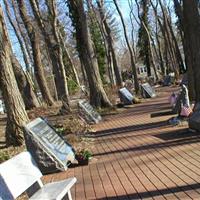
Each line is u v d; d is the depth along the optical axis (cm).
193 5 1741
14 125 1608
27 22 3628
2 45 1638
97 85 2681
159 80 5112
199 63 1736
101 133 1723
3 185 662
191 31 1750
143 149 1241
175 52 5647
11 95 1622
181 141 1262
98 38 6494
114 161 1149
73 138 1548
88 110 2106
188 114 1588
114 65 4206
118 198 820
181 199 759
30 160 785
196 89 1745
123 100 2862
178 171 945
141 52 7325
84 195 872
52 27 2841
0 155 1376
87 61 2712
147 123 1783
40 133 1171
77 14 2784
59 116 2470
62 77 2703
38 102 3531
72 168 1148
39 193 726
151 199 784
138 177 948
